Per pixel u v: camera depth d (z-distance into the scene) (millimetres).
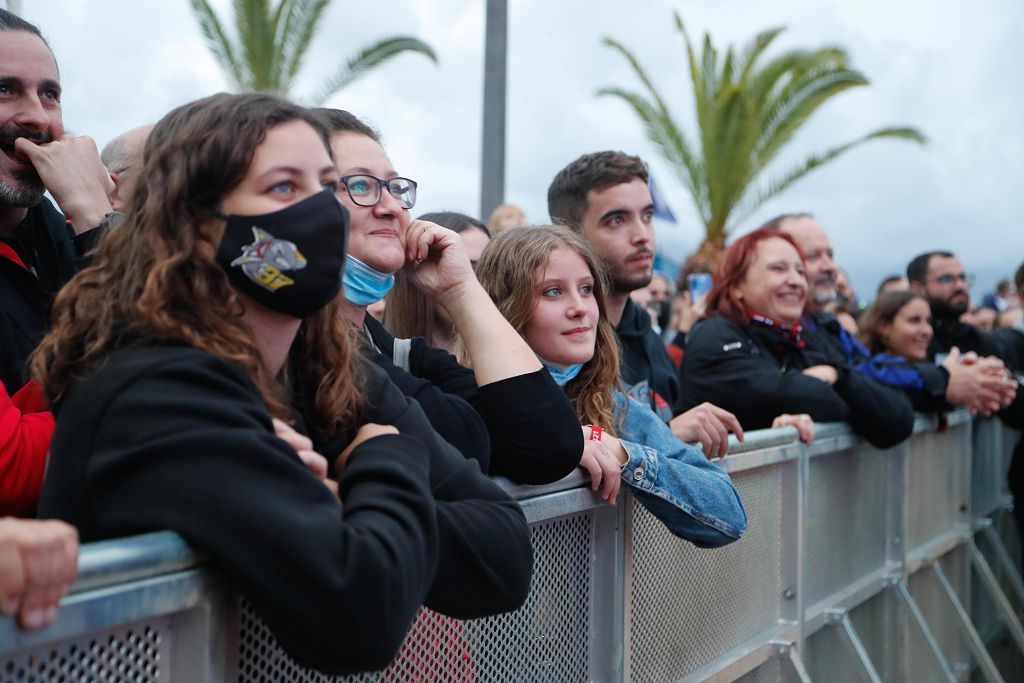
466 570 1340
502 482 1649
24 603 889
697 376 3311
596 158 3043
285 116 1250
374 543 1118
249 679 1206
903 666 3746
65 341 1217
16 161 1963
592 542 1942
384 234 1772
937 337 5750
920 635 3799
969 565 4809
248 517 1054
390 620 1124
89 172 2014
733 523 2070
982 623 5062
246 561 1057
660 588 2168
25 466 1516
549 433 1691
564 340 2092
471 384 1864
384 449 1260
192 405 1092
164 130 1262
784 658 2748
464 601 1354
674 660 2234
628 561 2027
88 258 1892
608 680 1979
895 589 3740
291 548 1057
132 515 1080
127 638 1049
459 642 1565
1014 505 5285
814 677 3025
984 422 5316
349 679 1353
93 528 1131
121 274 1229
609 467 1874
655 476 1975
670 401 3109
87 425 1123
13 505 1519
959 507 4766
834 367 3324
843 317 5957
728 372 3242
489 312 1819
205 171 1198
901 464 3781
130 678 1055
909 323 4512
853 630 3291
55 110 2051
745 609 2617
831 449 3152
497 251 2170
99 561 976
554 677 1834
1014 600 5316
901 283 7023
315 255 1212
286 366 1343
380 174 1794
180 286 1188
